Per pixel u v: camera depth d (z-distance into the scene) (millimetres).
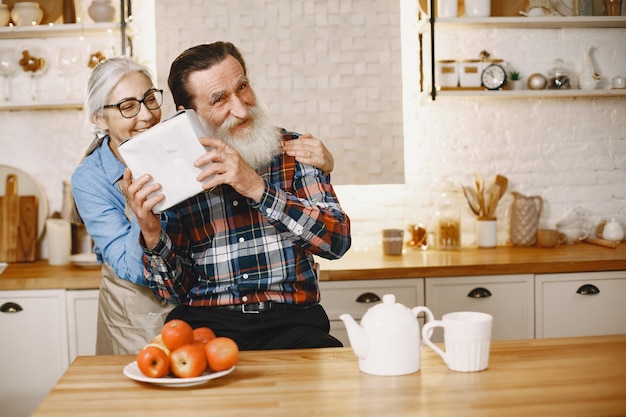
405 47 3789
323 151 2316
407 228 3777
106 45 3488
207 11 3664
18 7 3553
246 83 2213
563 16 3629
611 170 3861
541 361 1703
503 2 3752
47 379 3195
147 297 2377
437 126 3822
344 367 1699
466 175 3848
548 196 3869
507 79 3732
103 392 1554
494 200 3744
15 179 3734
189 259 2248
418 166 3828
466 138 3836
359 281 3203
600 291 3289
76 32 3607
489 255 3479
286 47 3695
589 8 3684
